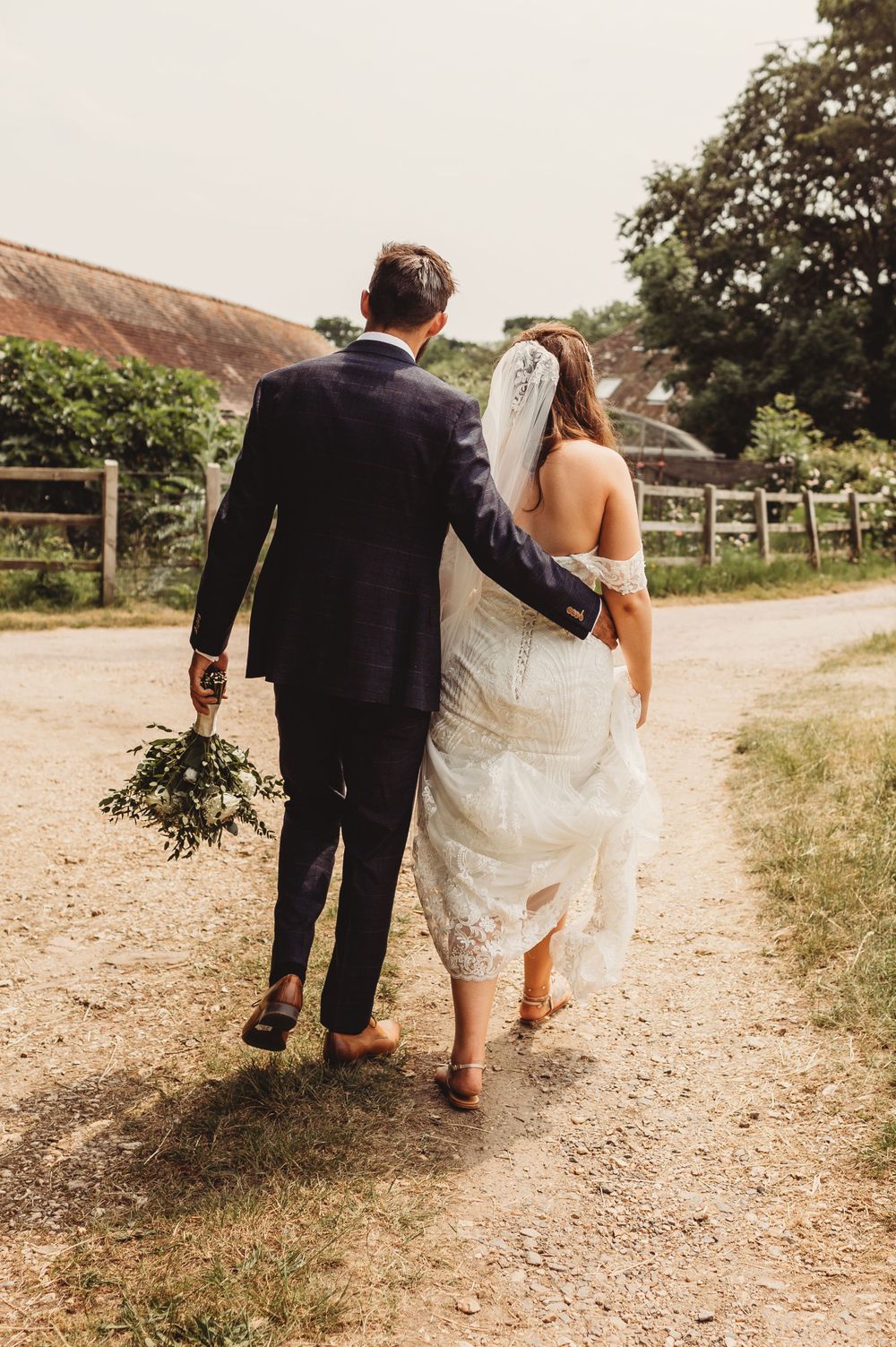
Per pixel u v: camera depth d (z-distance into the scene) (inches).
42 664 289.4
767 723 215.5
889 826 146.4
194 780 97.3
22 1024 108.7
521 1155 89.9
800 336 1066.7
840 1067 99.3
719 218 1146.0
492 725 93.1
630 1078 101.6
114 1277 73.0
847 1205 82.1
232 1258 75.3
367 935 94.9
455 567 95.4
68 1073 99.7
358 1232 78.7
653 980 120.2
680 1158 89.5
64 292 952.3
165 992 115.6
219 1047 103.7
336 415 87.0
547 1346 69.6
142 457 464.8
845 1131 90.7
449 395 88.4
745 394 1080.2
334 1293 72.4
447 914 95.4
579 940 101.3
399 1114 93.9
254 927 132.3
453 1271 76.0
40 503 451.5
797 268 1090.7
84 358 482.3
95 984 117.5
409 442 86.4
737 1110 95.5
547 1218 82.1
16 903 138.2
